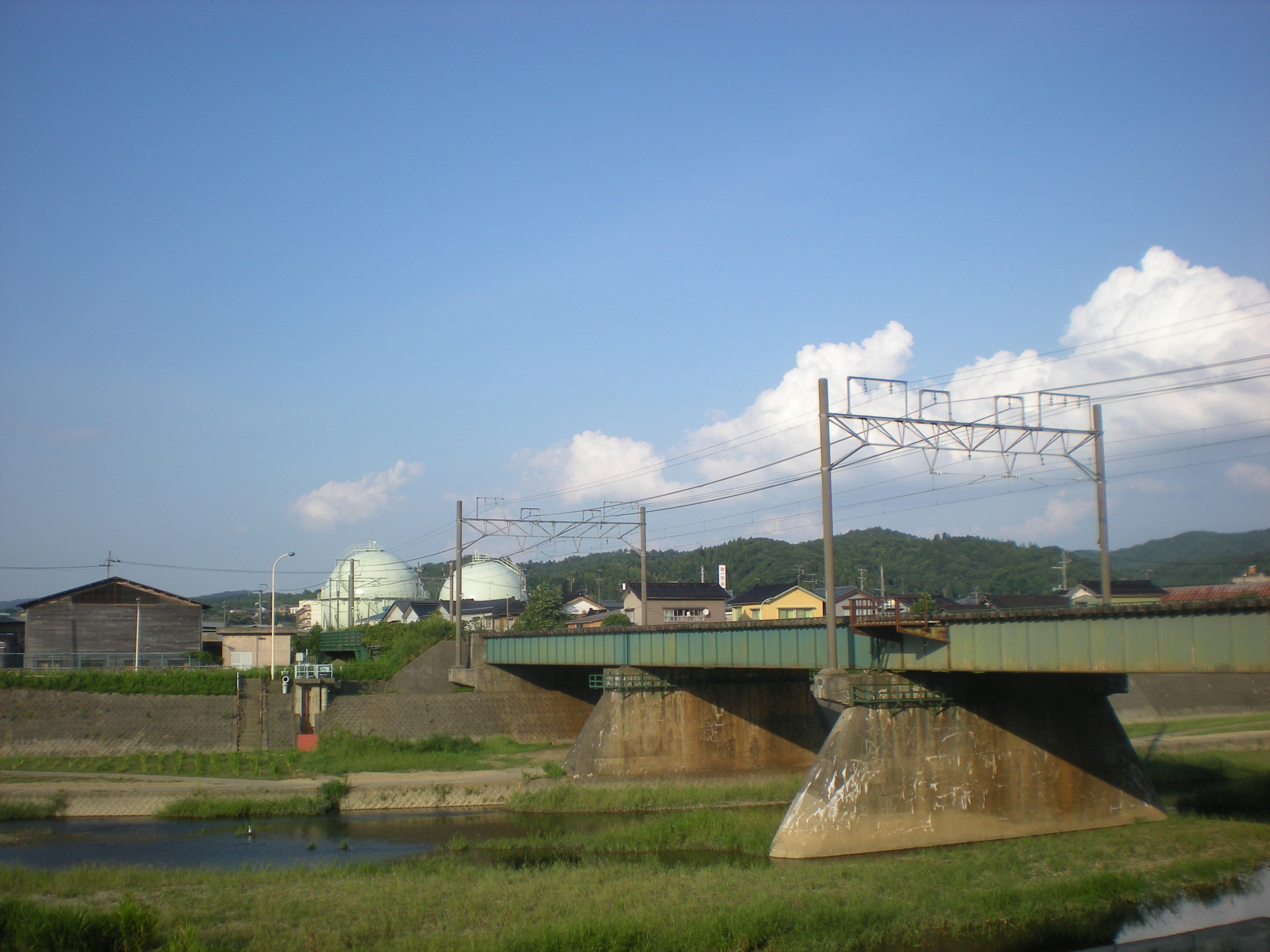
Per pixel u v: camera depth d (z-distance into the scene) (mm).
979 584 173250
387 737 65875
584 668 73250
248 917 28859
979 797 41281
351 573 103375
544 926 27266
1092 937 28859
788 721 58719
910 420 38250
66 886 31969
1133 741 64875
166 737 60938
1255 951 27000
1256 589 52531
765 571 186625
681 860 38438
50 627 71375
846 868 34812
